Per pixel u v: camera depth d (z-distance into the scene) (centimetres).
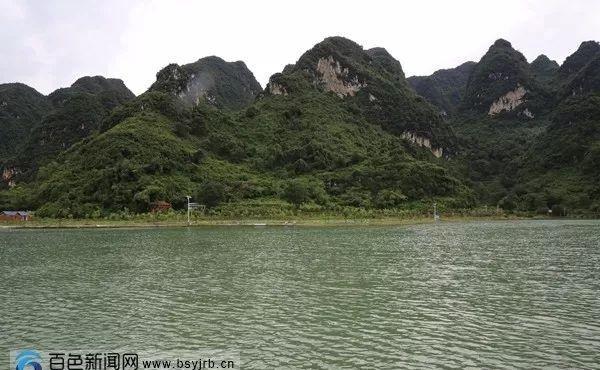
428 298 3009
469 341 2162
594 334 2245
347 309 2739
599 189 18388
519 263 4550
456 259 4853
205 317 2598
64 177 15175
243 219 11894
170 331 2358
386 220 12888
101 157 15062
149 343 2188
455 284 3472
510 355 1981
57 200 14075
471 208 17112
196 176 15062
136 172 14012
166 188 13662
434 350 2048
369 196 15638
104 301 3017
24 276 4044
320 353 2025
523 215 16588
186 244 6650
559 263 4541
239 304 2881
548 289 3281
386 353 2017
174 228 10662
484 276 3812
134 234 8875
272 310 2730
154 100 18938
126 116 18575
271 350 2069
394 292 3195
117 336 2295
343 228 10512
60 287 3509
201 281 3653
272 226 11244
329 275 3872
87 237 8300
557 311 2670
